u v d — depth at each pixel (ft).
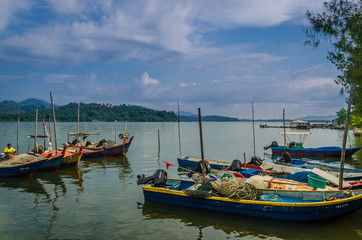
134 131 289.74
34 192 49.32
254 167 64.64
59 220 36.14
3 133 221.46
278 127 458.50
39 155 72.59
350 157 96.07
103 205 42.22
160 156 98.99
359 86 31.27
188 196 40.22
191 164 75.72
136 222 35.65
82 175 64.54
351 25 26.09
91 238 31.07
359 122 195.52
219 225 34.68
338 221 35.58
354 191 38.06
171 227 34.17
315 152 100.42
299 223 34.73
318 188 39.99
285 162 76.28
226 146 141.49
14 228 33.50
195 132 291.79
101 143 104.32
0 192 49.21
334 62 30.48
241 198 37.19
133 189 51.62
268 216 35.65
